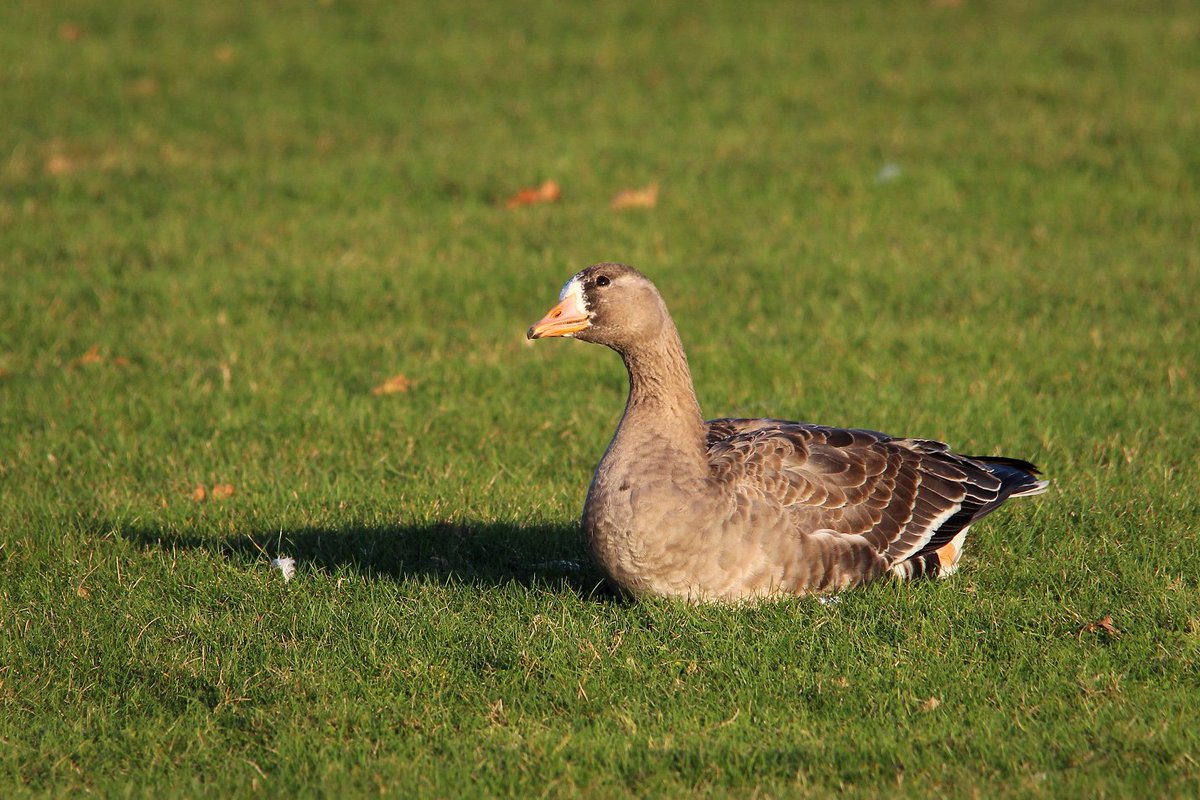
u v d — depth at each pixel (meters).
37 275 17.98
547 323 8.95
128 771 7.43
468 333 16.38
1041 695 7.84
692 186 21.64
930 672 8.11
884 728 7.55
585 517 8.91
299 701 8.09
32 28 31.33
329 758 7.44
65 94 26.91
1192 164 21.47
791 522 8.83
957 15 31.58
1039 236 19.08
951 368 14.66
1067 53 27.72
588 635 8.65
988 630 8.66
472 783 7.18
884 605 8.95
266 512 11.23
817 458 9.20
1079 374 14.34
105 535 10.73
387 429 13.34
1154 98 24.61
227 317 16.83
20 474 12.23
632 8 33.22
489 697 8.07
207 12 33.09
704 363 15.04
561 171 22.48
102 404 13.91
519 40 30.75
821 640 8.46
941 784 6.96
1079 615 8.80
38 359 15.30
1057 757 7.19
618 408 13.84
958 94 25.69
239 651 8.65
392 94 27.16
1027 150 22.55
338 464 12.43
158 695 8.23
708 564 8.66
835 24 31.33
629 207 20.95
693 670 8.20
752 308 16.91
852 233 19.53
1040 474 11.23
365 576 9.88
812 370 14.77
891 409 13.40
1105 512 10.63
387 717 7.85
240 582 9.78
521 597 9.38
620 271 8.92
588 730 7.58
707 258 18.86
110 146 23.98
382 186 22.02
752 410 13.60
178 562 10.12
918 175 21.62
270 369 15.04
